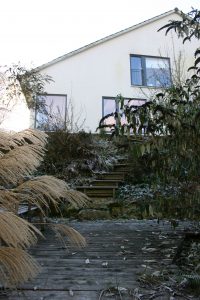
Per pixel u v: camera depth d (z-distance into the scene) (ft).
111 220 17.07
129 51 32.01
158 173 9.92
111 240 12.26
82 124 28.63
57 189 6.01
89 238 12.59
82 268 8.91
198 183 9.58
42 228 12.84
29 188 5.83
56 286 7.49
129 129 9.24
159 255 10.20
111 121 21.26
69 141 23.49
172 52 32.07
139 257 10.00
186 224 14.38
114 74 31.04
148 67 31.99
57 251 10.71
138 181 21.27
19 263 4.86
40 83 27.43
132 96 30.58
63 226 6.35
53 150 22.89
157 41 32.68
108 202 19.10
